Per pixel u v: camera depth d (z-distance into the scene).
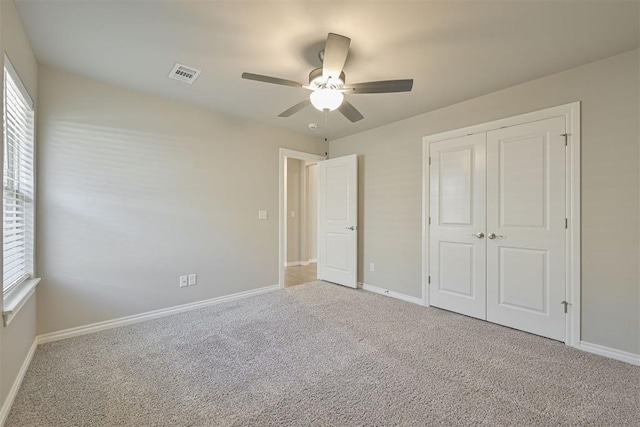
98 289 2.69
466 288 3.11
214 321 2.94
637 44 2.06
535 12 1.73
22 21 1.83
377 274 4.02
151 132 2.99
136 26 1.89
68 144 2.53
